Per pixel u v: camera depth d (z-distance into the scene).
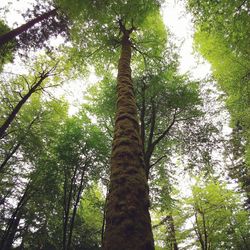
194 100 10.55
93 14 9.38
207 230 15.27
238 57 10.84
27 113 17.09
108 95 11.68
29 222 17.53
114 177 3.61
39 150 15.32
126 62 7.28
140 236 2.76
